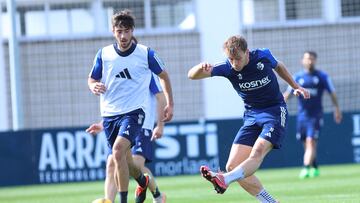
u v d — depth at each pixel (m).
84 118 69.88
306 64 47.72
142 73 24.97
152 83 27.98
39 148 54.72
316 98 47.81
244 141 24.61
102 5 70.50
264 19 71.50
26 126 69.38
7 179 54.34
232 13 71.19
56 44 69.94
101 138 55.22
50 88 69.75
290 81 25.06
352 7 71.44
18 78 56.03
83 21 70.50
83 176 55.03
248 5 71.56
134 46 24.91
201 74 24.27
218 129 55.84
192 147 55.72
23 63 69.56
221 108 70.50
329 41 71.19
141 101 24.94
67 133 54.94
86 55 70.31
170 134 55.69
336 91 70.69
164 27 71.31
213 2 71.19
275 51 71.19
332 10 71.19
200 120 55.84
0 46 69.44
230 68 24.14
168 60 71.06
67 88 69.94
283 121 24.42
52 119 69.75
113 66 24.80
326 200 30.73
